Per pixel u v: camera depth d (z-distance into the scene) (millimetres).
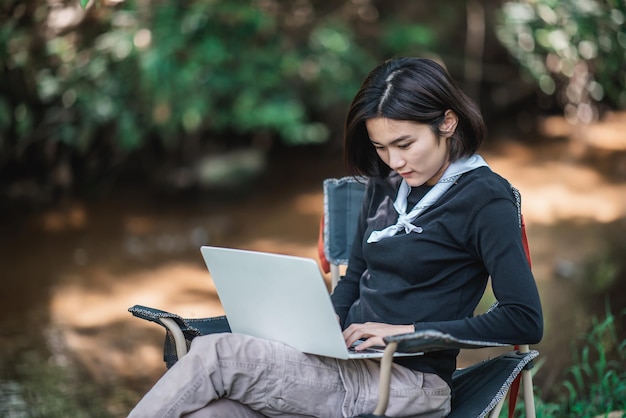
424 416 2363
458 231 2352
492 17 9367
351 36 8367
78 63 7148
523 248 2371
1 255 6465
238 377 2240
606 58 7488
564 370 4254
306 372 2297
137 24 7070
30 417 4094
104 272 6125
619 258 5875
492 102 9758
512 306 2260
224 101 7785
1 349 4867
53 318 5332
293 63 7797
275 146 8969
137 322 5293
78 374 4586
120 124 7480
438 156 2379
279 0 8039
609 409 3486
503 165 8344
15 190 7680
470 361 4570
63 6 6445
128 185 8156
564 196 7363
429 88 2324
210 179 7945
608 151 8734
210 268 2439
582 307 5086
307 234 6871
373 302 2467
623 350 4395
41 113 7574
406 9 9219
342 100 8430
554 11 7590
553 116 9836
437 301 2389
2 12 6238
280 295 2273
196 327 2637
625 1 6176
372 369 2363
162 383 2223
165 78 7113
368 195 2676
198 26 7230
